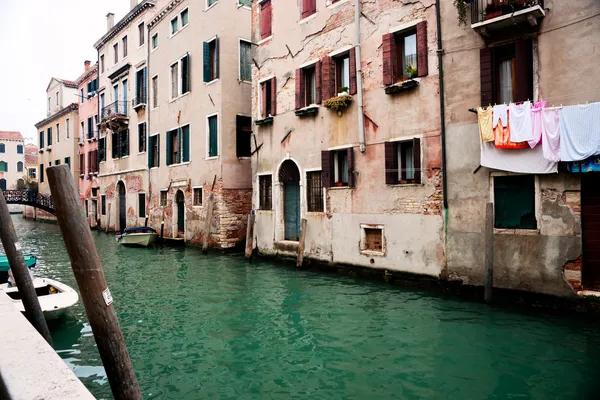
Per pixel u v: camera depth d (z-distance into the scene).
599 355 5.67
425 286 9.23
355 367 5.54
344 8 11.09
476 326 6.84
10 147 50.03
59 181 2.82
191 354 6.06
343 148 11.07
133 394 3.01
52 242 20.64
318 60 11.83
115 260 14.30
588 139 6.82
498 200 8.22
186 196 18.12
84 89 30.08
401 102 9.73
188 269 12.32
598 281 7.08
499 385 4.98
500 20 7.58
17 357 2.38
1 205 5.23
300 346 6.28
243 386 5.10
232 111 16.38
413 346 6.15
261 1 13.88
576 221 7.19
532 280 7.64
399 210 9.74
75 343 6.59
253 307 8.26
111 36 25.22
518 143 7.57
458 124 8.66
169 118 19.53
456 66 8.70
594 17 7.03
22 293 5.29
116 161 24.94
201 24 17.25
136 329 7.12
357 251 10.69
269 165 13.61
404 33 9.91
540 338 6.28
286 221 13.38
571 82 7.27
